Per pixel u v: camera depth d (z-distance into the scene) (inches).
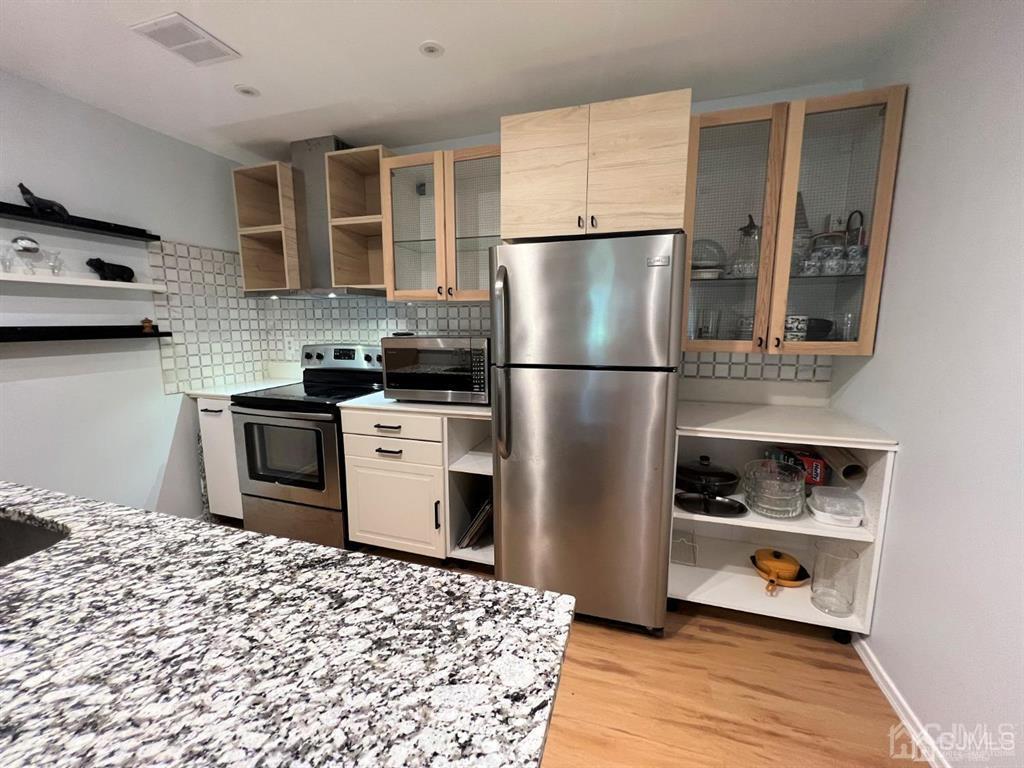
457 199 86.6
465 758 15.6
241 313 114.3
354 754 15.8
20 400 74.8
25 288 74.2
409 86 76.1
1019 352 39.7
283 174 99.9
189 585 26.1
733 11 57.2
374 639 21.7
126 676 19.3
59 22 58.3
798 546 84.6
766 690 58.2
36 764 15.4
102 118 83.7
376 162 98.2
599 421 64.0
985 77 45.2
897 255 60.8
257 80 73.8
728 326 73.7
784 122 64.8
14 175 72.1
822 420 70.0
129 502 91.4
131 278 87.2
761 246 68.3
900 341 59.2
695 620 72.4
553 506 68.2
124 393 89.7
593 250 60.9
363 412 85.4
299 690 18.5
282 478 93.0
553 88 77.1
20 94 72.3
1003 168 42.5
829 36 62.6
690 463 84.4
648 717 54.3
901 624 55.4
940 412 50.2
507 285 65.5
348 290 95.3
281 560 29.1
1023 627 37.9
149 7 55.7
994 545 41.4
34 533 36.4
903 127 60.7
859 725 53.0
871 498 62.4
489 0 55.0
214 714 17.4
